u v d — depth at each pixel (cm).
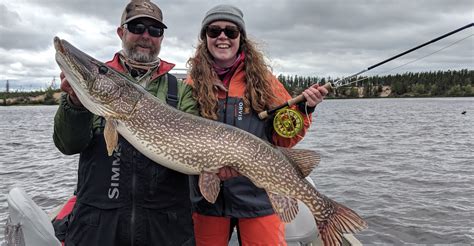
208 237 139
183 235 118
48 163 505
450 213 278
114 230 109
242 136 124
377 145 646
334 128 991
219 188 123
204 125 121
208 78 137
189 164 118
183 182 122
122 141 114
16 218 110
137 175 111
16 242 110
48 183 389
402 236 239
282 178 126
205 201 137
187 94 137
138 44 123
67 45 112
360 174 405
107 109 114
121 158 112
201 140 119
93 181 111
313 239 153
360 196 321
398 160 495
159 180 114
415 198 315
